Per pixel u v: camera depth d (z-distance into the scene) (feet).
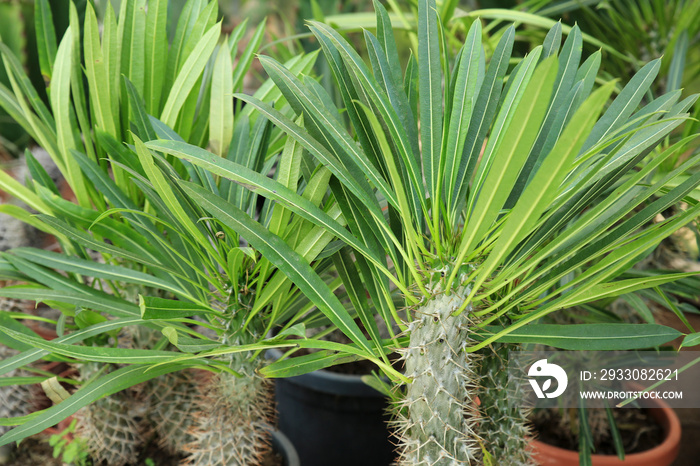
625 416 6.30
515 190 3.87
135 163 4.17
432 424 3.71
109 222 4.23
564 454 5.64
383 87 3.81
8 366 3.99
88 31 4.09
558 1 7.31
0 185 4.27
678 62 5.88
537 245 3.88
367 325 3.98
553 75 2.85
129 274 4.25
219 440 4.35
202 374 5.31
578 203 3.81
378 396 5.88
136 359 3.59
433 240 3.61
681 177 4.75
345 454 6.13
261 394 4.40
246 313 4.15
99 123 4.40
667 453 5.63
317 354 3.96
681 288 5.00
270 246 3.63
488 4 7.79
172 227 3.98
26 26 8.44
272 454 5.38
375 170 3.59
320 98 3.89
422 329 3.68
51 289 4.44
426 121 3.65
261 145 4.35
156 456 5.51
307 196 3.72
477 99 3.75
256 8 11.94
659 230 3.37
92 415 5.08
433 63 3.66
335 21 6.82
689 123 4.98
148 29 4.48
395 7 6.41
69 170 4.48
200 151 3.52
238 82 4.88
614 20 6.82
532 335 3.78
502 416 4.34
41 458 5.58
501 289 4.13
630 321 6.22
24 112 4.54
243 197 4.33
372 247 3.90
